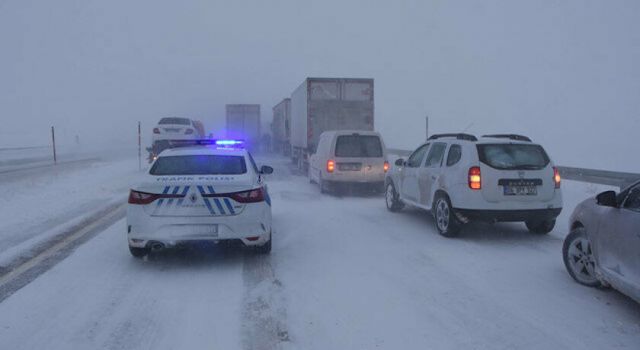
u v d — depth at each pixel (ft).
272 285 19.47
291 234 28.68
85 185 51.31
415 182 32.22
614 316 16.43
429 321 15.99
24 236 27.50
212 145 28.94
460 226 27.20
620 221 16.71
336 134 45.11
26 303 17.44
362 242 26.71
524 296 18.26
